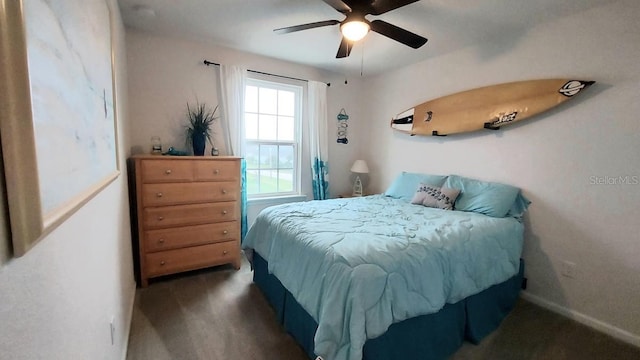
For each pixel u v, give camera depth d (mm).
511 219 2309
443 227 1939
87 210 922
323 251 1541
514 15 2172
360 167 3938
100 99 1126
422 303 1453
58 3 635
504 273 2031
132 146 2697
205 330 1885
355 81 4145
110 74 1434
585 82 2031
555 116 2246
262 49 3088
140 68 2684
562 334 1944
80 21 832
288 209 2426
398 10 2121
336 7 1688
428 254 1574
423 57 3217
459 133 2943
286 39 2797
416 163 3480
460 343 1769
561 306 2227
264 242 2252
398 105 3684
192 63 2922
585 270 2109
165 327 1901
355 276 1313
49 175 550
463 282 1692
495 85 2609
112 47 1514
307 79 3670
